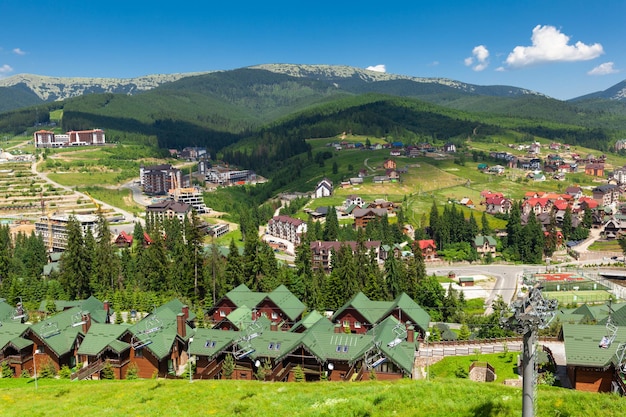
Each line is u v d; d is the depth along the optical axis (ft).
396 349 252.01
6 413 192.34
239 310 338.34
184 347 300.40
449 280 627.87
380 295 450.30
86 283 484.74
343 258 502.38
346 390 184.85
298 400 179.42
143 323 283.38
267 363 254.06
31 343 282.56
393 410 156.46
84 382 247.91
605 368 215.31
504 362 266.98
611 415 138.00
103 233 534.37
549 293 531.09
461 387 167.84
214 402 189.26
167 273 493.36
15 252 624.18
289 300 363.56
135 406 192.34
